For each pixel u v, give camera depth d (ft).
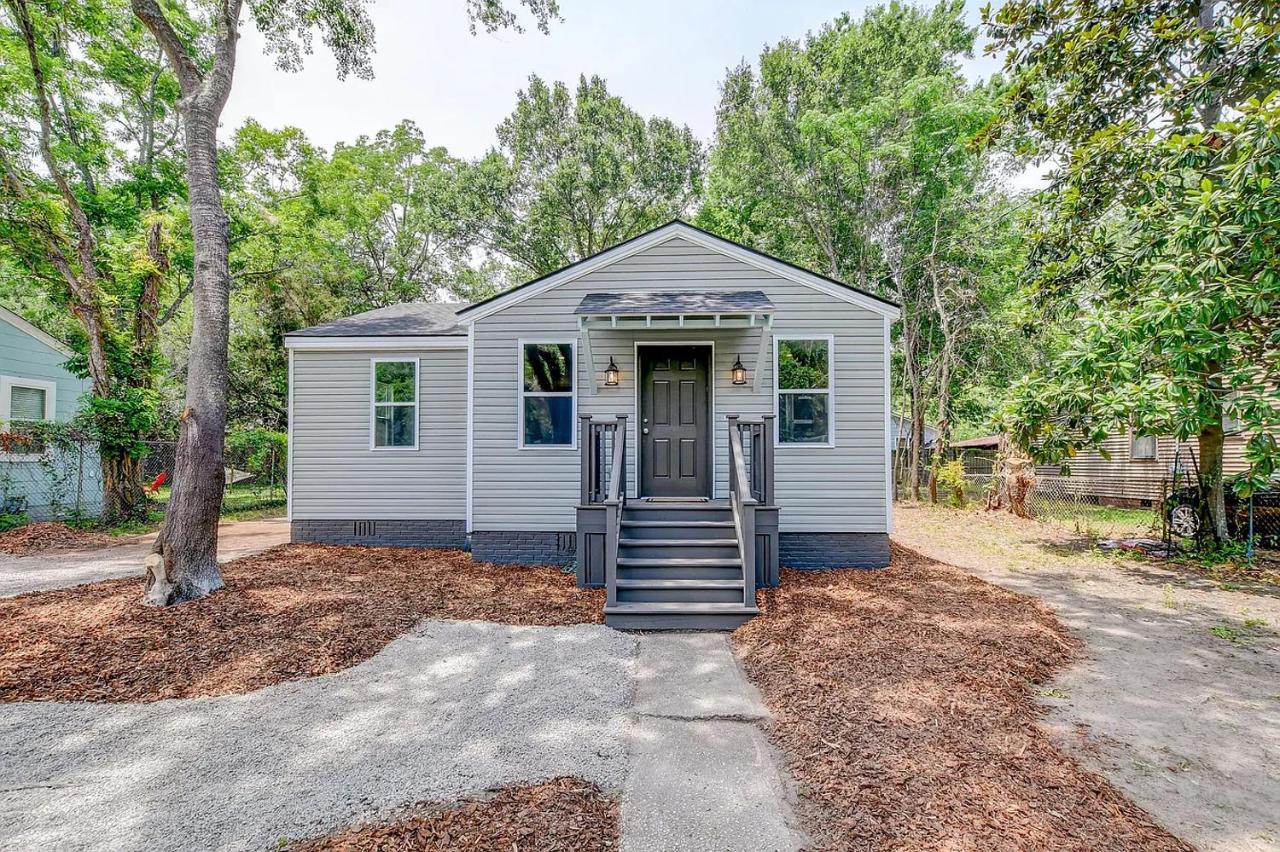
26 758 10.33
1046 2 29.76
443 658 15.37
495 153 71.10
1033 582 24.23
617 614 18.22
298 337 30.50
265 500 56.08
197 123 20.47
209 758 10.39
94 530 36.65
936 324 61.21
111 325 39.75
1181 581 24.41
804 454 25.34
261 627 16.39
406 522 30.55
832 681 13.37
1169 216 25.72
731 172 64.28
